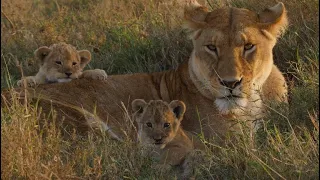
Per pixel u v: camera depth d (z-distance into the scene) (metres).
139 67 14.88
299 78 12.32
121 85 12.07
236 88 10.52
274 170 9.01
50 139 10.15
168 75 12.09
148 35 15.79
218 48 10.63
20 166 9.42
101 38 16.64
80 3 20.77
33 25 19.02
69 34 17.45
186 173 10.09
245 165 9.61
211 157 9.77
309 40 13.48
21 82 12.96
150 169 9.90
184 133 11.01
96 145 10.41
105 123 11.62
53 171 9.30
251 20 10.87
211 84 10.79
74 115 11.43
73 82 12.00
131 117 11.75
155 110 10.55
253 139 10.23
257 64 10.73
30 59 16.77
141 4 18.16
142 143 10.48
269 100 11.35
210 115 11.16
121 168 9.89
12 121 9.85
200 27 10.98
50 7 21.56
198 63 11.05
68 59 13.42
